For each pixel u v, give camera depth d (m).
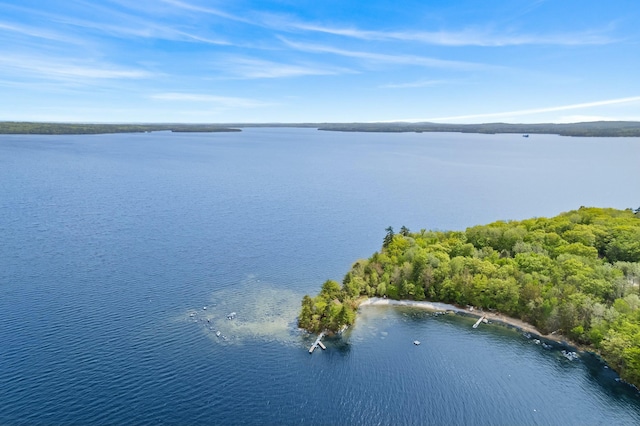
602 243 185.00
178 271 186.25
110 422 100.38
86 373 116.00
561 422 107.44
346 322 147.25
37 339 130.12
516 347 138.88
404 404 112.81
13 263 186.88
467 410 111.12
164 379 115.69
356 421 106.56
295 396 113.81
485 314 159.62
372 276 175.62
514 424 107.19
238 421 104.06
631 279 154.62
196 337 135.88
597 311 136.62
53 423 98.88
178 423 101.69
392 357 132.75
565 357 132.88
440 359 132.25
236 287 173.75
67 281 170.88
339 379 121.19
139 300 157.75
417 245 190.88
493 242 194.00
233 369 121.94
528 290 152.25
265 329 142.50
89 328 137.38
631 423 106.81
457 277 166.38
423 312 162.12
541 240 188.00
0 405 103.00
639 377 116.25
